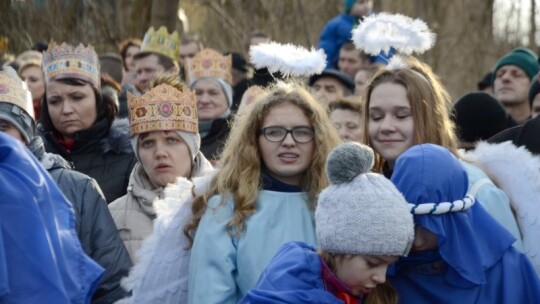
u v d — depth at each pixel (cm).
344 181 655
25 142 855
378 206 644
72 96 1055
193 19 2753
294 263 668
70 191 860
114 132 1063
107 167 1051
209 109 1276
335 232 647
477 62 2730
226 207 800
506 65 1475
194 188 823
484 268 684
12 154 668
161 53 1452
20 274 639
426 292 694
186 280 816
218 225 792
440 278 694
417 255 689
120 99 1335
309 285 660
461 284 688
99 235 857
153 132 943
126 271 855
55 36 1905
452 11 2742
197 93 1279
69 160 1057
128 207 943
